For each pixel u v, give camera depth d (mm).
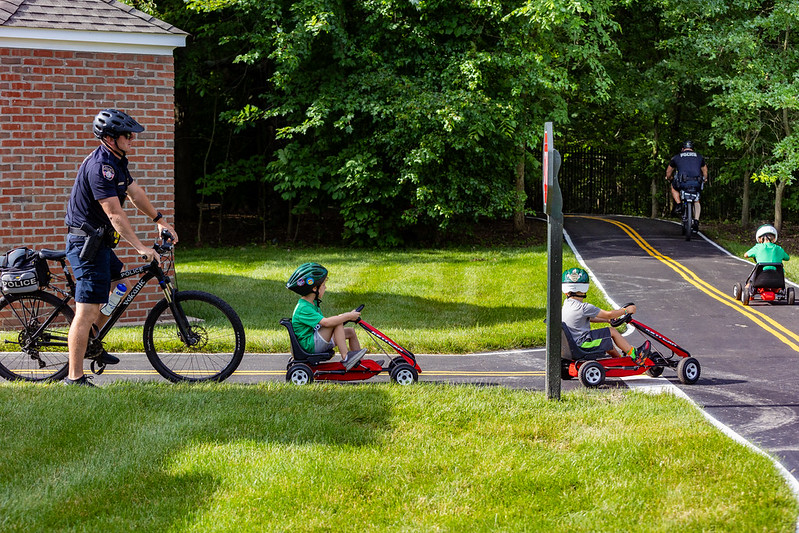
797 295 12789
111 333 9055
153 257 6473
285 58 17531
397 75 19031
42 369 7508
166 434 5188
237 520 4031
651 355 7582
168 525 3971
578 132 27938
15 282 6816
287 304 11836
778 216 21203
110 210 6227
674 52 22297
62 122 9836
